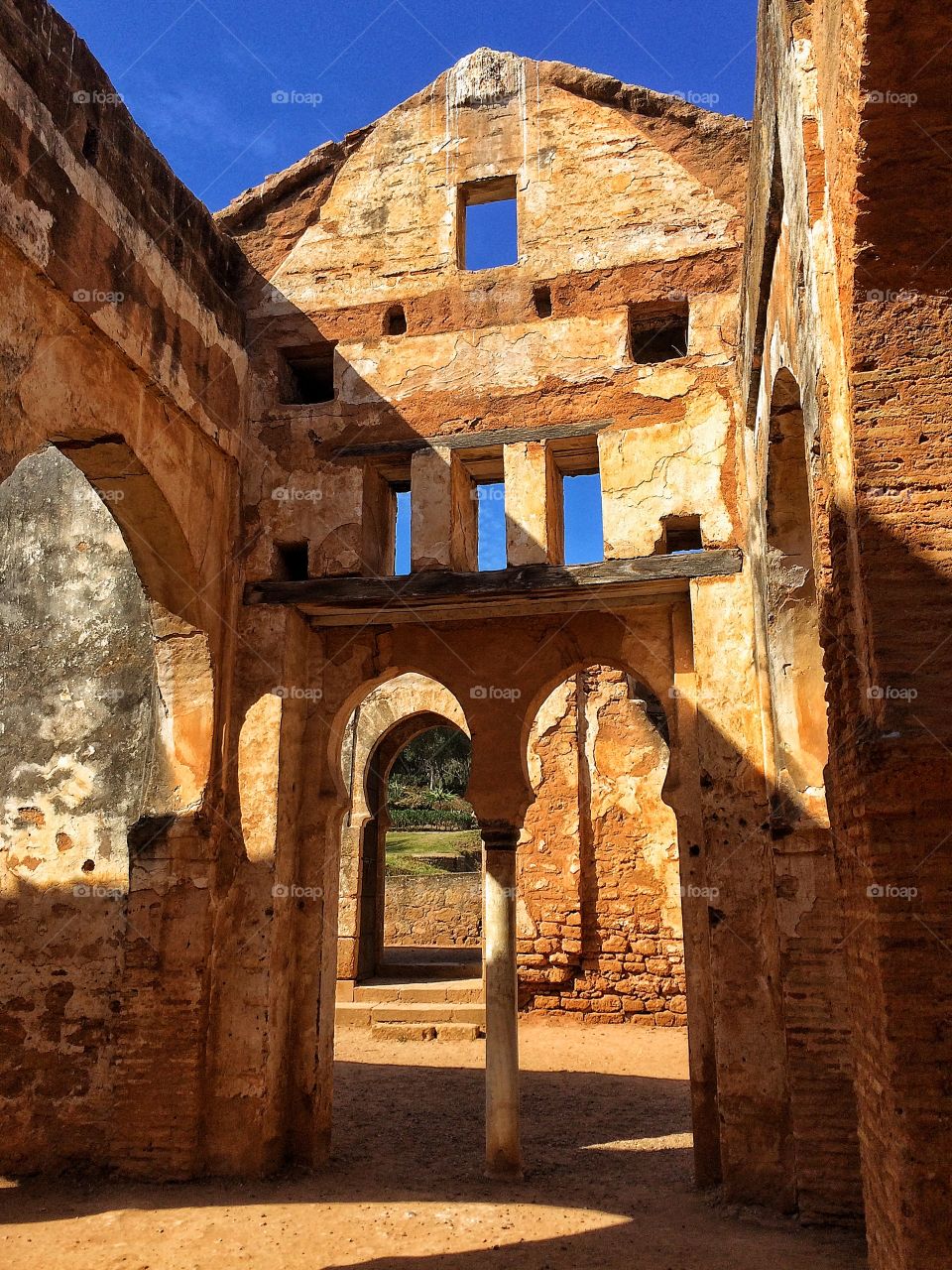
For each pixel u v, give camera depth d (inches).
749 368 295.1
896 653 162.4
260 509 362.3
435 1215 277.0
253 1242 253.3
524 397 350.6
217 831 331.6
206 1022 318.3
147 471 305.6
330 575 351.3
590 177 365.7
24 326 253.1
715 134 356.8
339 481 358.6
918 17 154.7
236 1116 312.7
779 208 241.8
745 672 312.0
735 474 327.0
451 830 1293.1
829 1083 271.4
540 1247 250.4
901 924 155.8
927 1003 153.1
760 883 297.9
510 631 358.0
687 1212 278.5
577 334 351.9
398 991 588.7
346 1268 237.5
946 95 161.6
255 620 351.9
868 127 165.2
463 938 803.4
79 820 344.8
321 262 380.8
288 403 383.6
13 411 247.6
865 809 161.8
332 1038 346.6
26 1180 310.0
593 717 613.9
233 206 389.1
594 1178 318.3
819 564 199.6
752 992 291.9
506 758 347.6
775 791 291.7
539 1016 580.1
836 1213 263.4
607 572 327.9
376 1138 365.1
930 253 171.6
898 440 170.7
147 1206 282.2
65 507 375.9
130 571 362.6
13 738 358.0
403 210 379.6
